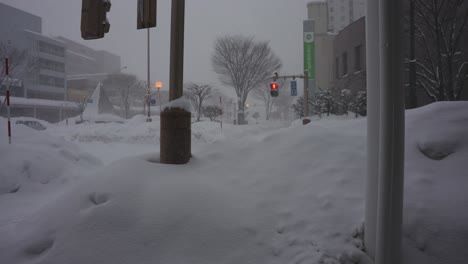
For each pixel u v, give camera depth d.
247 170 3.63
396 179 2.22
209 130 18.25
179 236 2.75
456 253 2.47
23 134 7.76
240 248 2.68
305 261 2.46
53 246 2.76
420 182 3.03
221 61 36.19
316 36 58.28
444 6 15.43
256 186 3.34
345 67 30.59
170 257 2.60
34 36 57.44
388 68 2.22
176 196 3.06
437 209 2.73
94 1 3.90
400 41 2.23
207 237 2.75
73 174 6.25
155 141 17.22
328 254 2.48
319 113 24.69
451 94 14.56
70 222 2.94
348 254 2.45
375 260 2.31
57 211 3.15
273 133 4.38
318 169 3.43
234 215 2.95
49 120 56.78
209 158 3.97
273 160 3.73
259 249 2.67
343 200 2.98
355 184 3.15
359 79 26.25
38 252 2.83
